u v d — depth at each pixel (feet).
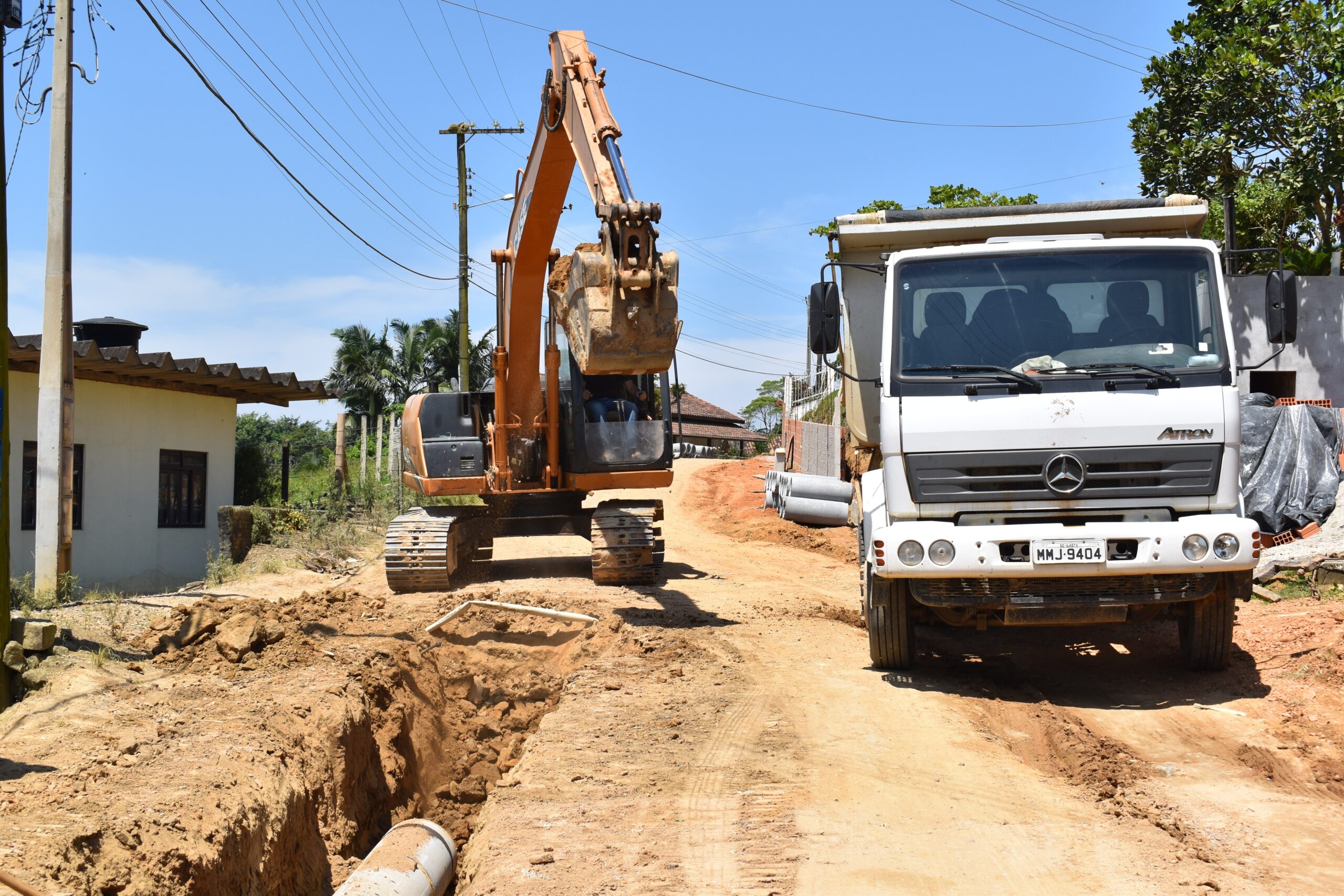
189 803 17.12
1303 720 22.86
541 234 39.60
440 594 41.91
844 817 17.69
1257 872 15.07
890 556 23.93
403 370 176.96
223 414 69.51
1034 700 25.58
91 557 57.31
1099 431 23.59
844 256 28.43
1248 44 67.31
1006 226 27.43
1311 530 40.50
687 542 71.72
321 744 23.21
